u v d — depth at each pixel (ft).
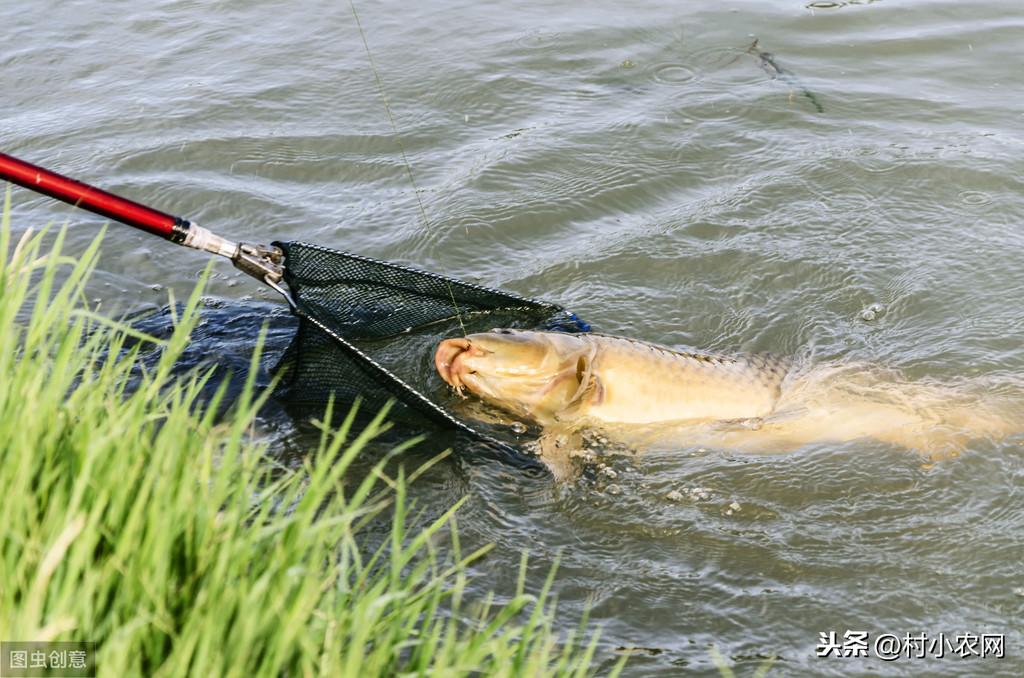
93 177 27.30
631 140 29.19
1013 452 18.39
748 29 36.06
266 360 20.45
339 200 26.81
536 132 29.71
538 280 23.81
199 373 19.88
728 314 22.81
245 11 37.40
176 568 10.28
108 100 31.30
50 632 8.55
